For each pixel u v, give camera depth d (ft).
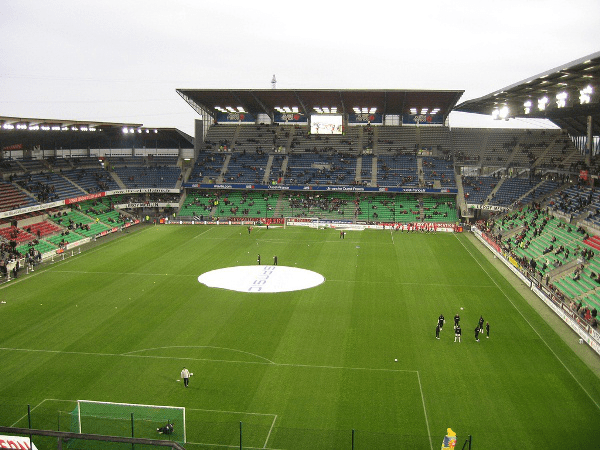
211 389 112.98
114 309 166.71
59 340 140.56
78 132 334.03
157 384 115.24
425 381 117.39
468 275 212.64
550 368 124.47
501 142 387.75
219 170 388.37
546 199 299.99
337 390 112.98
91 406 103.35
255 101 391.65
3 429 75.66
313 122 410.93
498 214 317.42
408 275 211.41
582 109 232.94
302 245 273.54
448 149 392.68
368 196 370.12
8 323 153.79
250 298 179.22
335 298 179.83
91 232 293.23
